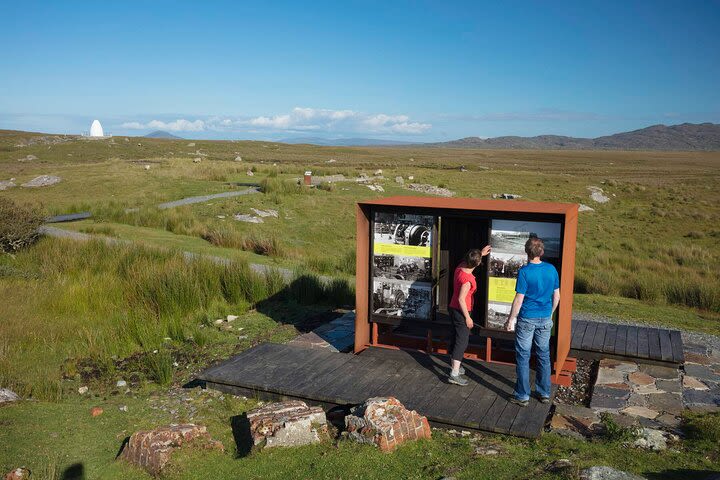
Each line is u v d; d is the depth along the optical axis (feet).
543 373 20.08
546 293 19.67
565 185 168.25
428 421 18.71
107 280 40.45
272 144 525.75
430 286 25.63
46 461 15.65
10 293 37.04
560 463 14.37
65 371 26.25
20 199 97.25
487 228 23.95
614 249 90.74
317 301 39.75
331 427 18.13
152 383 25.31
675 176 263.08
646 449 16.75
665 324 34.99
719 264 76.74
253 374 22.61
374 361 24.30
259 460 15.53
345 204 102.12
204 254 55.88
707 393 22.86
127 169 136.87
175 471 14.92
